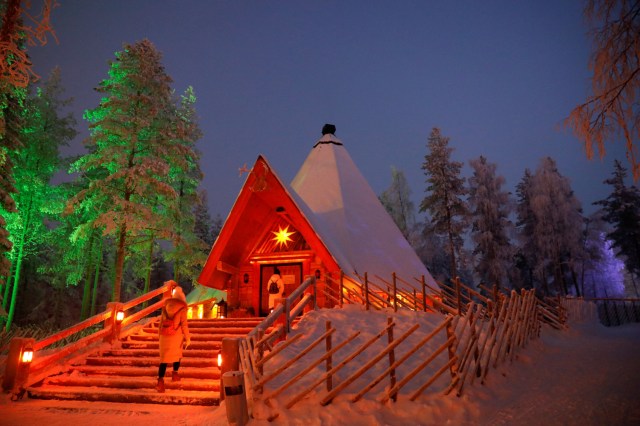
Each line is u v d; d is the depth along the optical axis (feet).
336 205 59.47
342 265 45.98
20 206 71.20
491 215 109.29
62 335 30.42
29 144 73.15
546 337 37.42
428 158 107.34
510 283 113.09
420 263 61.11
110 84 62.69
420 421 18.69
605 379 22.04
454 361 21.40
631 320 62.39
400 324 31.81
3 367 28.45
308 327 31.45
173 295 26.96
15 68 22.22
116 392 25.27
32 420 21.47
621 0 19.75
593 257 116.06
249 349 22.98
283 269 52.75
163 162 60.64
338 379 21.71
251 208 49.93
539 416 17.89
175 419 21.42
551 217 108.37
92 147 81.82
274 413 19.30
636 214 115.85
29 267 92.94
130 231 57.67
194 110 84.07
